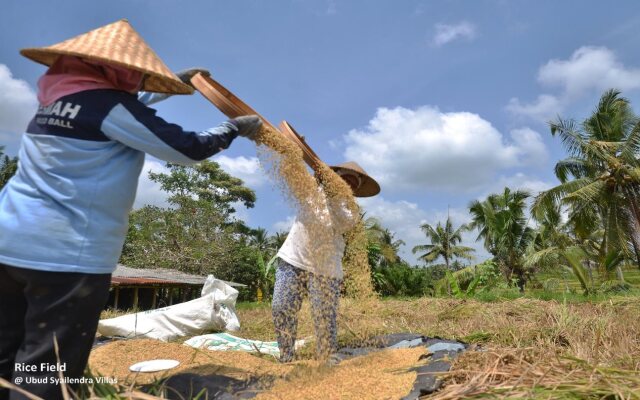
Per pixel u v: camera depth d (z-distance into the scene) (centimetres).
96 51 187
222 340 462
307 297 353
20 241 172
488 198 3166
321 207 305
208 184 3816
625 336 352
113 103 185
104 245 183
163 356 312
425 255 3781
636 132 1847
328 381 239
